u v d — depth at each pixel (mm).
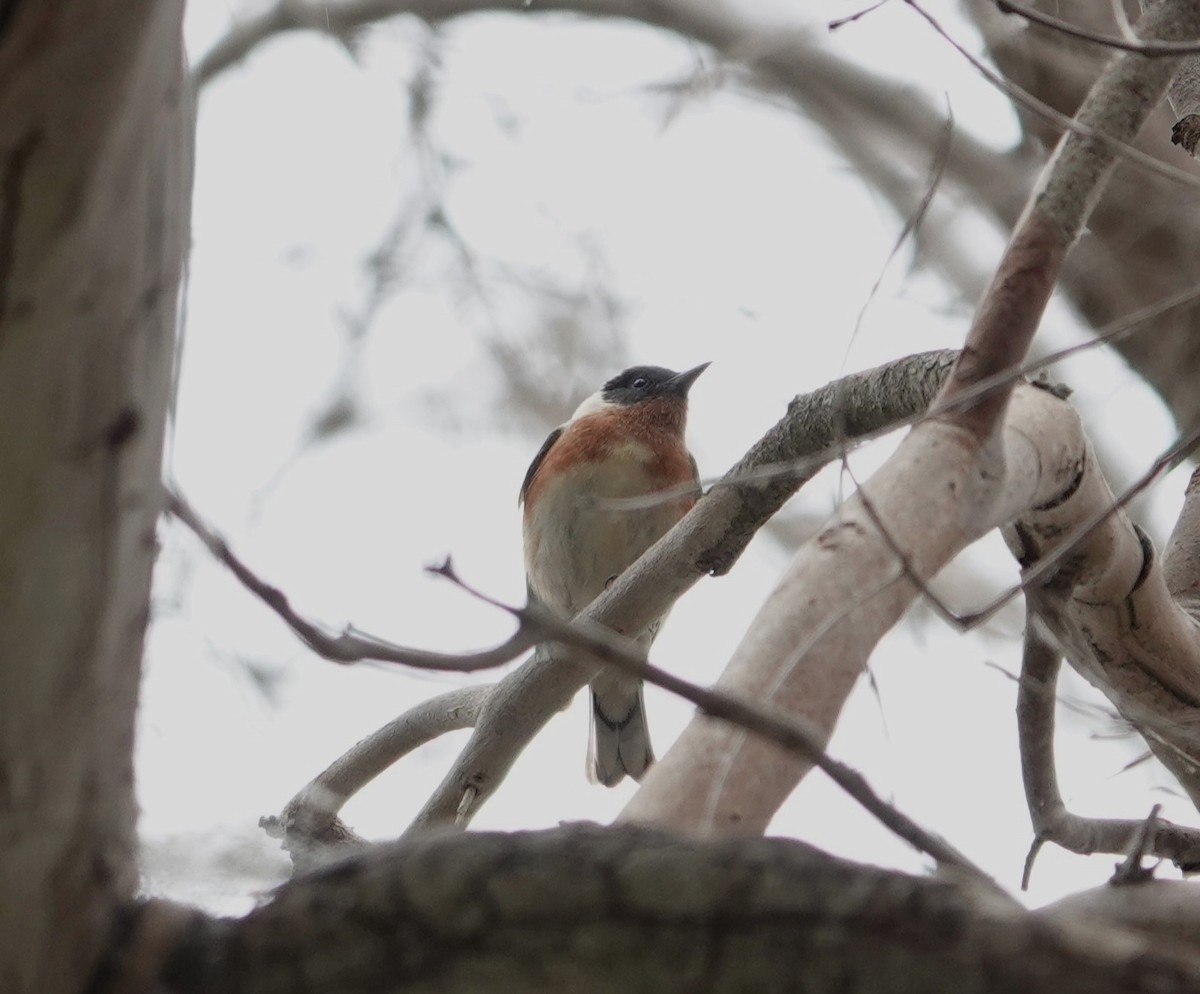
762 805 4770
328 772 10320
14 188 3627
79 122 3572
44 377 3771
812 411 8398
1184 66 9000
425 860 4125
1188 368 13375
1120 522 7176
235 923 4285
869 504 5363
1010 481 6250
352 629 4781
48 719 3932
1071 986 3598
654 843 4027
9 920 4062
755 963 3828
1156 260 13328
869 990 3721
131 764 4195
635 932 3928
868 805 4516
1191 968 3613
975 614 5754
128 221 3766
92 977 4191
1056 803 7703
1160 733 7156
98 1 3453
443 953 4086
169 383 4102
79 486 3855
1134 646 7566
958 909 3727
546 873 4004
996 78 6574
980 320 6121
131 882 4293
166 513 4656
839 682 5098
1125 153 6305
